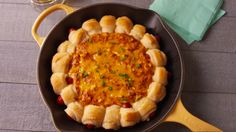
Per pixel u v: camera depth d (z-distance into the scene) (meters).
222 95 0.78
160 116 0.72
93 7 0.81
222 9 0.87
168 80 0.77
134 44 0.79
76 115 0.72
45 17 0.85
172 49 0.78
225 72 0.80
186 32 0.84
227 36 0.84
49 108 0.71
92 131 0.72
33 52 0.85
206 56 0.82
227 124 0.75
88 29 0.81
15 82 0.81
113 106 0.73
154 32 0.82
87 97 0.74
